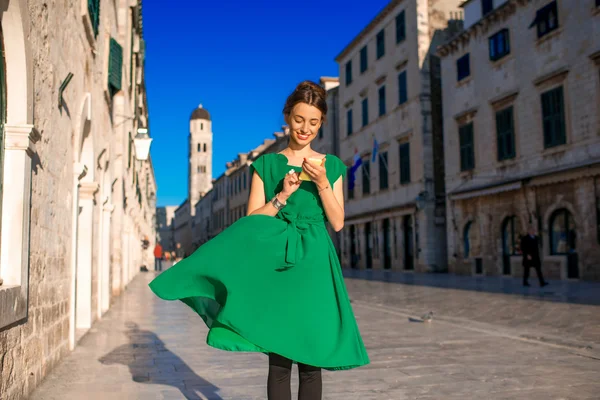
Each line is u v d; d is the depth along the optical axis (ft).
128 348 22.45
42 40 15.90
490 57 76.69
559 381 15.81
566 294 43.16
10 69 13.43
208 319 8.80
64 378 16.80
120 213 48.37
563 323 27.48
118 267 49.62
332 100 134.62
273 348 7.78
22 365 13.88
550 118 65.57
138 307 40.68
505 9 73.15
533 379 16.11
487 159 77.66
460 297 43.91
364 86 115.55
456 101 85.30
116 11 48.65
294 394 14.98
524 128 70.13
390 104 103.91
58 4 18.39
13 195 13.50
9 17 12.80
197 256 8.14
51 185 17.69
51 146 17.56
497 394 14.47
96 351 21.71
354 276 85.97
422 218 91.81
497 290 49.55
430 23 95.04
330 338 8.07
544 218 66.08
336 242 130.52
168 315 35.29
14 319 12.67
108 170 37.32
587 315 30.04
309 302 8.13
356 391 14.97
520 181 68.39
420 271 91.97
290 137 9.18
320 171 8.28
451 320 30.14
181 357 20.38
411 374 16.98
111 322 31.37
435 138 93.09
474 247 80.74
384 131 106.22
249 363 19.20
